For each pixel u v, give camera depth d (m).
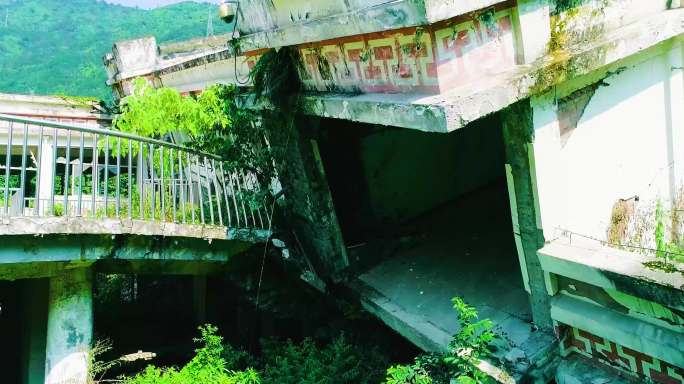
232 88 7.55
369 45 5.15
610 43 4.93
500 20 4.62
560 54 4.81
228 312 10.61
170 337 11.17
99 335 10.94
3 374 9.82
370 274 7.73
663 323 4.17
